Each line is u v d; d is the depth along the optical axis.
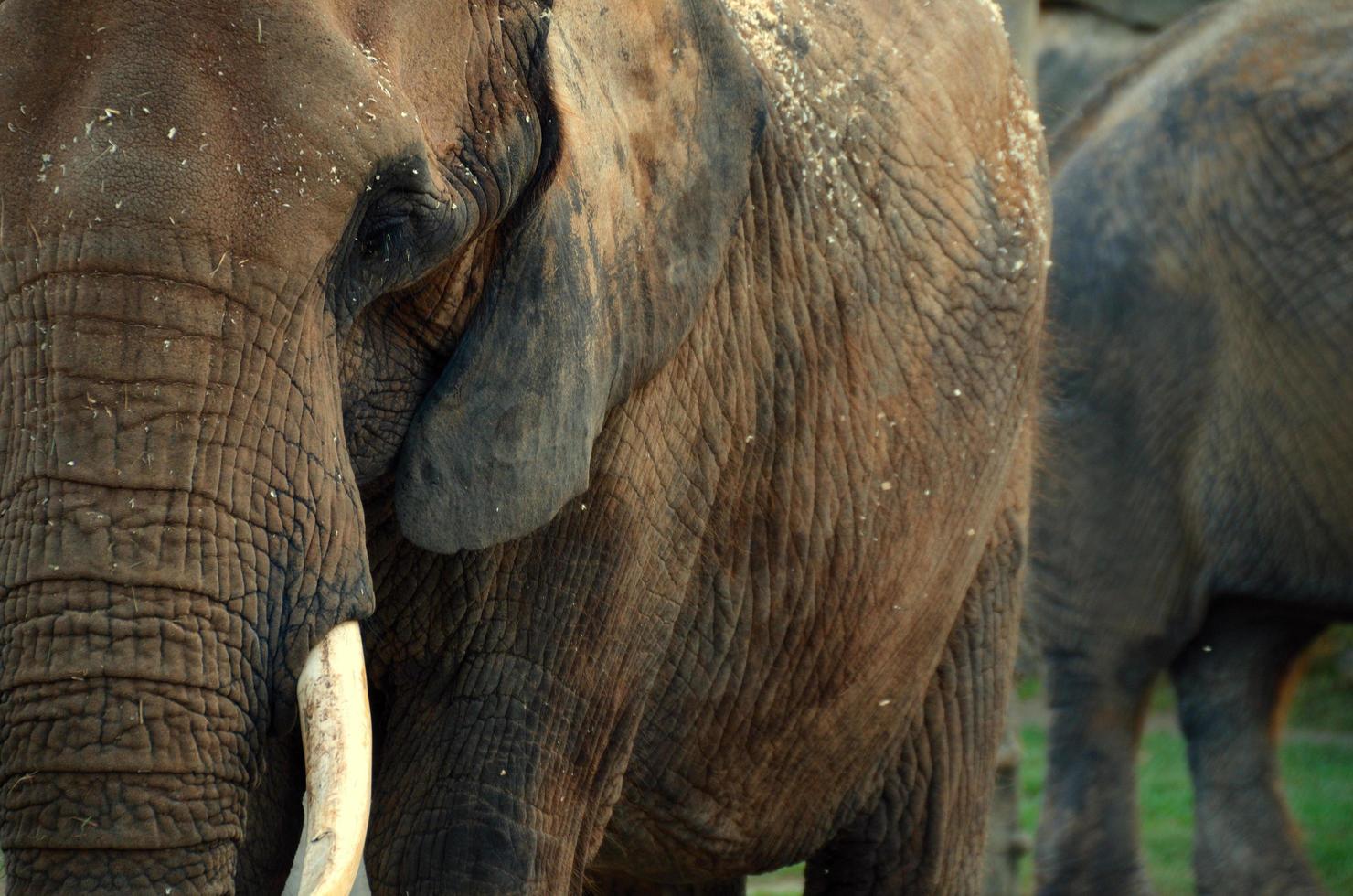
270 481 4.54
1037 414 9.30
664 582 6.67
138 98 4.38
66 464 4.32
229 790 4.51
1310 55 13.48
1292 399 13.28
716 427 6.76
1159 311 13.54
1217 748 13.68
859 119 7.45
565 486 5.46
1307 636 14.11
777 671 7.46
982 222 8.06
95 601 4.31
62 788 4.32
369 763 4.66
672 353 5.96
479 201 5.10
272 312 4.51
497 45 5.20
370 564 5.88
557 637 6.19
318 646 4.67
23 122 4.42
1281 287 13.27
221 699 4.46
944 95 7.96
